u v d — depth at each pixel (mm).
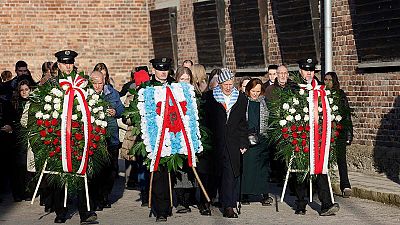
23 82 15414
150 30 25906
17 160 15133
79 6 25891
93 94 12867
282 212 13797
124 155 15914
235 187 13352
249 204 14734
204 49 23109
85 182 12828
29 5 25594
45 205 14227
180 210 13820
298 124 13211
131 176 17016
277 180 16688
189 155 12945
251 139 14102
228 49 22234
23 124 13945
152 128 12844
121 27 26141
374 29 16906
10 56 25547
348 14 17734
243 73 21656
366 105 17422
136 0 26109
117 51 26141
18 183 15430
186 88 13102
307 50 19016
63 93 12703
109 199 15625
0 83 17469
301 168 13258
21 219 13477
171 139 12844
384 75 16922
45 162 12742
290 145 13203
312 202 14742
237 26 21484
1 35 25484
